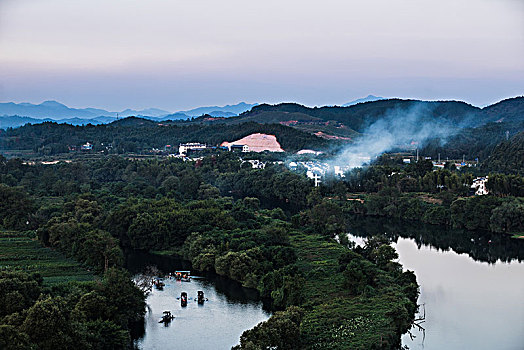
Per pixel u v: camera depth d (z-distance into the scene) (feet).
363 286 484.74
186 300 506.07
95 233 608.19
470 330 450.30
